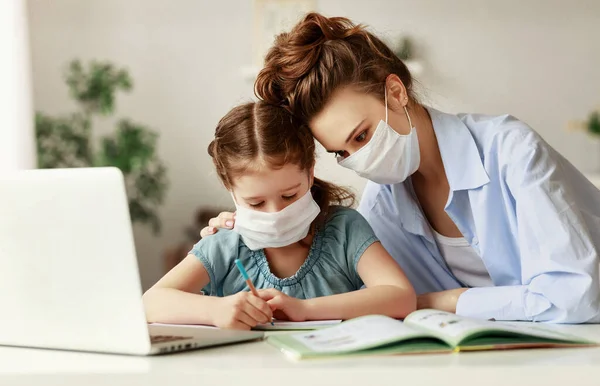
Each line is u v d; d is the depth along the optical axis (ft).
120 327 2.96
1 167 12.86
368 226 5.22
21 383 2.68
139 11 16.61
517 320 4.47
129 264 2.92
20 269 3.16
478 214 5.10
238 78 16.55
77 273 3.03
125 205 2.89
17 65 13.23
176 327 3.77
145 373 2.61
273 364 2.67
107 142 15.79
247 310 3.97
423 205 5.74
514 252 5.09
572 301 4.16
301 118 4.91
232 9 16.46
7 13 12.98
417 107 5.24
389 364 2.61
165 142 16.65
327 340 3.04
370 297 4.43
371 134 4.91
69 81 15.89
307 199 4.80
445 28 15.85
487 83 15.85
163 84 16.66
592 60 15.66
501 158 4.90
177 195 16.61
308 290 5.04
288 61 4.91
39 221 3.05
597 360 2.65
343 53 4.84
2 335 3.37
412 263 5.90
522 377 2.52
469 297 4.68
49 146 15.71
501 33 15.79
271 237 4.78
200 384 2.59
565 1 15.67
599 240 5.25
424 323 3.25
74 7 16.63
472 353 2.85
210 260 5.11
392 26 15.92
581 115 15.71
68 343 3.16
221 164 4.77
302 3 15.98
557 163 4.83
